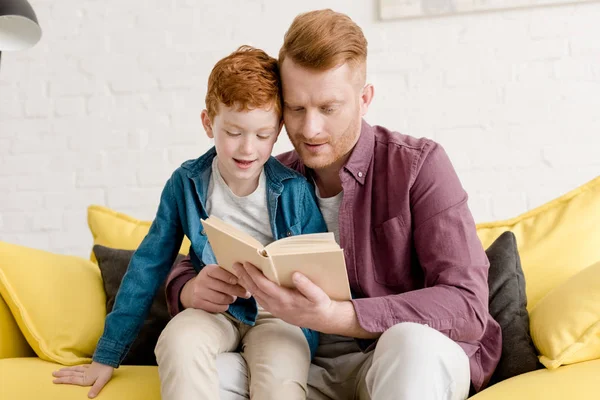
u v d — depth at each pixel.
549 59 2.45
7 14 1.90
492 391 1.26
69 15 2.74
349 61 1.32
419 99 2.52
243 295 1.33
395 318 1.24
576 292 1.44
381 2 2.52
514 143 2.46
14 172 2.74
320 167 1.39
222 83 1.33
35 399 1.35
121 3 2.72
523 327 1.51
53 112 2.74
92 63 2.73
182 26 2.68
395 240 1.41
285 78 1.33
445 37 2.51
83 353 1.60
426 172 1.40
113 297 1.73
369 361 1.35
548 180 2.45
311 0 2.60
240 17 2.65
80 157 2.72
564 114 2.44
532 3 2.43
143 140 2.70
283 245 1.16
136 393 1.35
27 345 1.67
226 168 1.41
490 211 2.47
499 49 2.47
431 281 1.36
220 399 1.27
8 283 1.61
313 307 1.18
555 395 1.20
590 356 1.36
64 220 2.72
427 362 1.07
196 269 1.49
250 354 1.34
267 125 1.35
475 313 1.28
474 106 2.49
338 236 1.49
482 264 1.35
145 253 1.48
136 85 2.70
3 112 2.74
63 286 1.67
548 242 1.73
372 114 2.55
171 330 1.27
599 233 1.72
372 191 1.45
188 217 1.46
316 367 1.45
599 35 2.41
